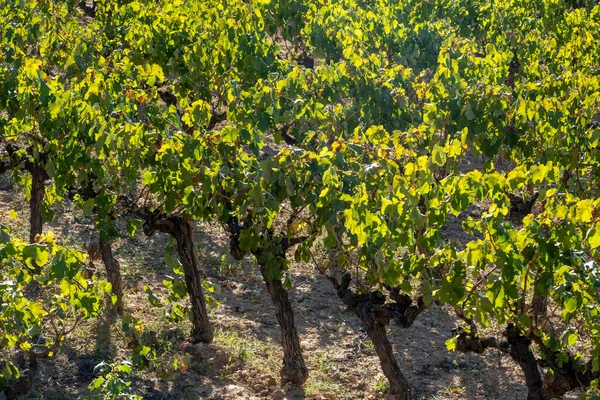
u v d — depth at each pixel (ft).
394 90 33.99
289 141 37.27
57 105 24.84
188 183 24.44
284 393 27.09
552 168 20.25
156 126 26.63
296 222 23.66
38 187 31.65
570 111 30.14
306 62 61.57
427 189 18.85
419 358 30.53
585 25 45.96
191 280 29.73
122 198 27.50
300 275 36.96
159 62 33.81
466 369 29.91
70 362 27.81
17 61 29.66
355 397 27.40
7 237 16.71
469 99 30.19
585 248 20.84
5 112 38.93
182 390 26.91
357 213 19.17
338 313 33.81
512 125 30.94
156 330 30.58
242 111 27.55
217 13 35.60
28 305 17.92
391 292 23.36
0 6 38.17
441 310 34.76
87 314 19.19
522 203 31.01
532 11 52.29
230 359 28.78
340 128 31.86
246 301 34.37
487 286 17.92
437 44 47.98
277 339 31.22
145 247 38.14
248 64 33.55
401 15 52.65
